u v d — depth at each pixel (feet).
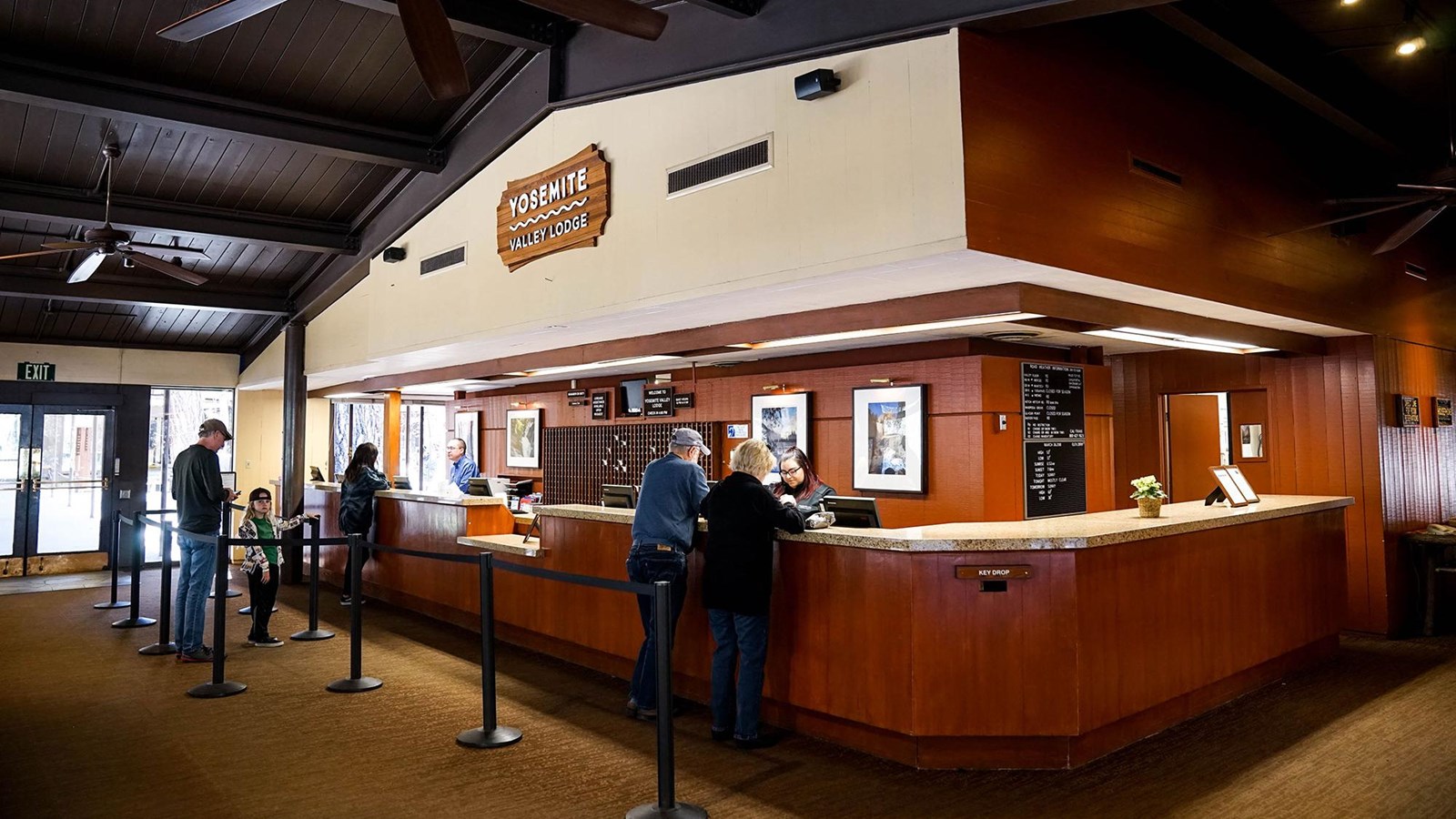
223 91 20.29
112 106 19.25
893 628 13.21
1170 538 15.11
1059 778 12.70
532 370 27.63
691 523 15.62
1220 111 17.92
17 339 35.88
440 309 24.70
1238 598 16.80
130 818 11.40
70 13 17.25
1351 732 14.82
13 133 21.45
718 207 16.25
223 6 11.32
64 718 15.65
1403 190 23.12
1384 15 16.61
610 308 18.58
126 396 37.96
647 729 14.98
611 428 31.17
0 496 35.27
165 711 16.10
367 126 22.85
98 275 30.60
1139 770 13.02
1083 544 12.99
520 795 12.08
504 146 21.89
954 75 12.86
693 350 21.11
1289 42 17.38
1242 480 19.24
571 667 19.27
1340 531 20.76
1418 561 23.49
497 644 21.59
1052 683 12.93
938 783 12.53
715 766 13.21
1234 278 17.85
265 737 14.56
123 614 26.30
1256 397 25.08
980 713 12.92
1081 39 14.80
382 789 12.31
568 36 19.69
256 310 33.81
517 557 21.29
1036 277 14.61
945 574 13.01
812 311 18.02
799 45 14.73
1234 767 13.15
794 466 20.31
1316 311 20.45
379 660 20.12
